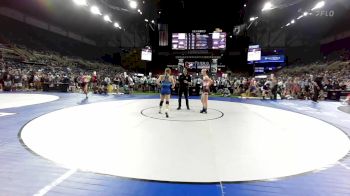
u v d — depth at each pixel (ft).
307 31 120.78
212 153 16.01
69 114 29.63
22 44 93.81
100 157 14.90
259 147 17.49
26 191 10.64
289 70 113.70
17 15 95.30
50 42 109.81
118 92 65.00
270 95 55.26
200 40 93.40
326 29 113.39
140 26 129.90
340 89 59.21
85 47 133.18
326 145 18.34
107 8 97.76
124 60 127.13
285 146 17.83
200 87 62.28
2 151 15.66
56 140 18.31
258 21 117.19
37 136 19.33
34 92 62.49
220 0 108.58
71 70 96.48
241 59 120.78
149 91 72.18
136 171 12.94
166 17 115.55
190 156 15.37
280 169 13.53
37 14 103.65
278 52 120.06
